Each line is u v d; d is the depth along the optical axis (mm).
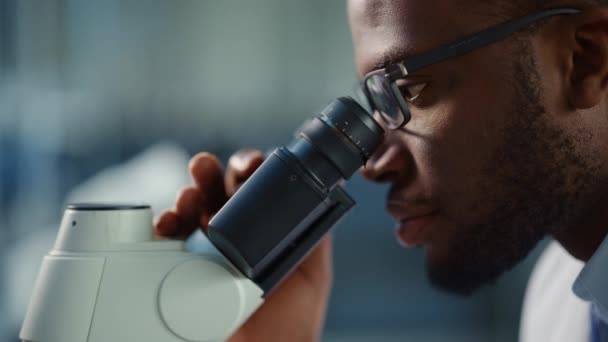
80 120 2990
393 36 867
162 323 784
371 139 835
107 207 814
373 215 3062
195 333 791
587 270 922
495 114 857
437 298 3162
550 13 856
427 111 872
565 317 1256
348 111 831
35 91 2906
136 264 790
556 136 872
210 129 3365
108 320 774
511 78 854
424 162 885
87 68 3061
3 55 2842
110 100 3133
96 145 3012
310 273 1129
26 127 2846
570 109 875
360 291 3131
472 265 917
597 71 863
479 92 855
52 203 2758
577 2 865
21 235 2598
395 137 910
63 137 2928
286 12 3482
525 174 872
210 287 796
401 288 3148
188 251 849
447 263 921
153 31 3244
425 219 916
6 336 2234
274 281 839
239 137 3404
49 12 2941
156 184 2279
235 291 802
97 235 802
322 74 3535
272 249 786
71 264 784
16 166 2748
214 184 1064
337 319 3115
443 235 910
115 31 3135
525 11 855
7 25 2852
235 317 803
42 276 801
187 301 790
